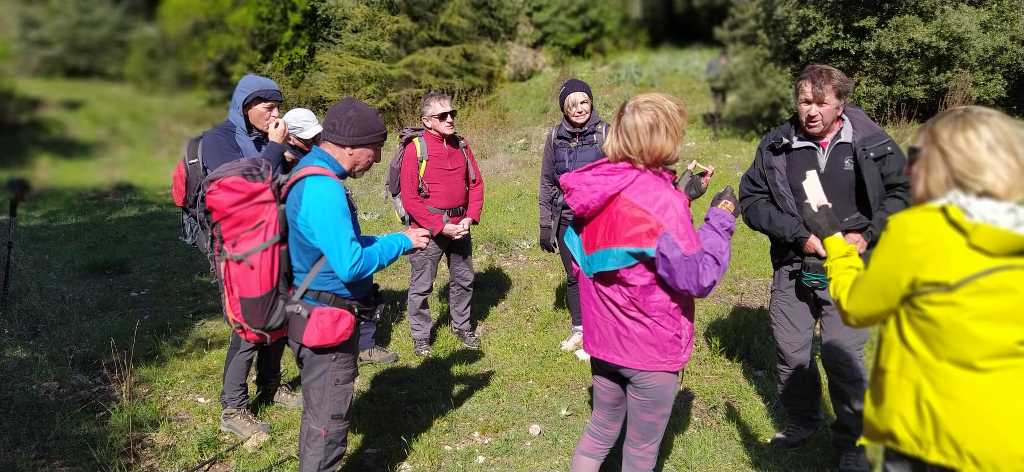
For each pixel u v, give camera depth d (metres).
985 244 1.67
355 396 4.07
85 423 3.78
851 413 2.95
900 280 1.78
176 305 5.71
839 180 2.91
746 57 11.41
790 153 3.03
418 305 4.46
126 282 6.28
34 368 4.41
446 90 12.90
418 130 4.33
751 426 3.60
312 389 2.74
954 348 1.72
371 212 7.81
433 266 4.39
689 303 2.54
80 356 4.70
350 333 2.66
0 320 5.22
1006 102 9.92
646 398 2.58
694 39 22.73
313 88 9.81
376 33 11.72
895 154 2.81
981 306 1.68
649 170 2.42
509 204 7.84
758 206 3.12
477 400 3.97
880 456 2.12
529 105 13.49
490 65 14.10
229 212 2.63
